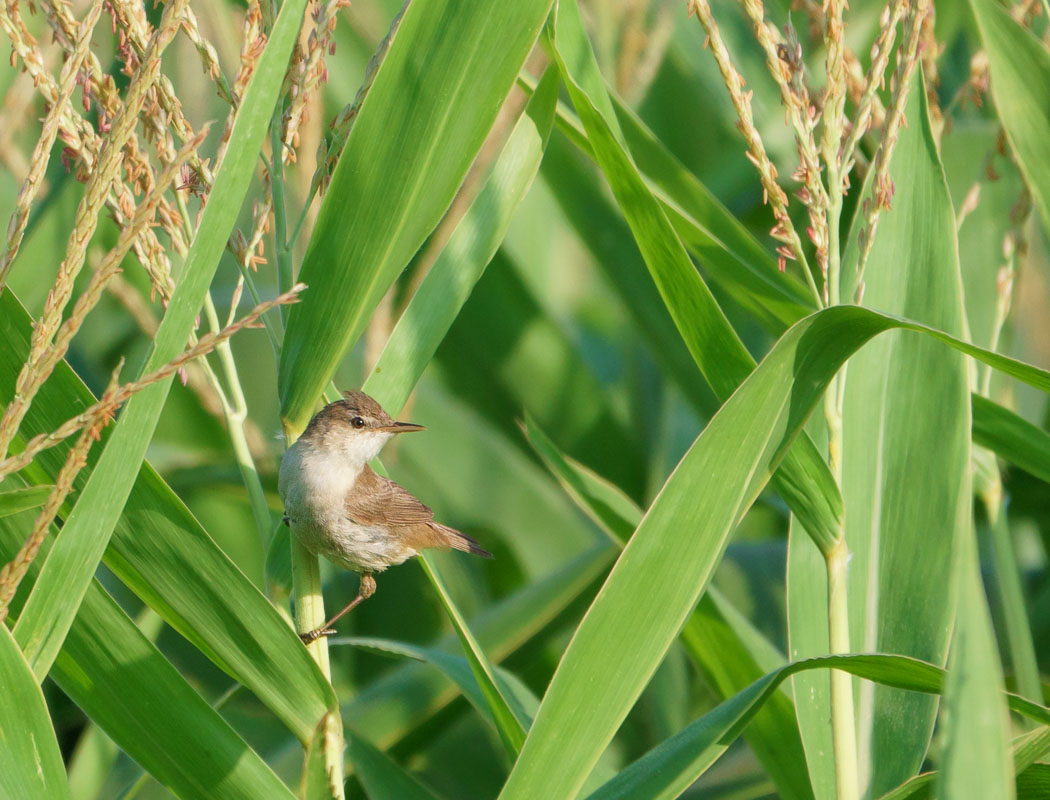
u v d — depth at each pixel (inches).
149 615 296.2
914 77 291.6
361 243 287.9
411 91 287.6
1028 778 288.5
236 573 287.3
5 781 285.7
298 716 287.6
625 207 289.1
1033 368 286.4
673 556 286.8
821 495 288.8
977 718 275.4
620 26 301.7
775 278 293.4
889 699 290.4
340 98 301.3
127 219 288.2
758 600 299.6
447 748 299.1
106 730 287.7
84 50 285.7
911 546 290.4
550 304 305.4
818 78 298.4
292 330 288.5
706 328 289.3
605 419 303.7
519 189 290.8
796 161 300.8
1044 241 301.3
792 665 287.3
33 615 286.4
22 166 296.4
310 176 296.2
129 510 287.3
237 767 287.6
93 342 303.1
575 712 286.7
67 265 285.3
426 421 303.1
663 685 297.7
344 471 291.7
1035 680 293.3
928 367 290.8
